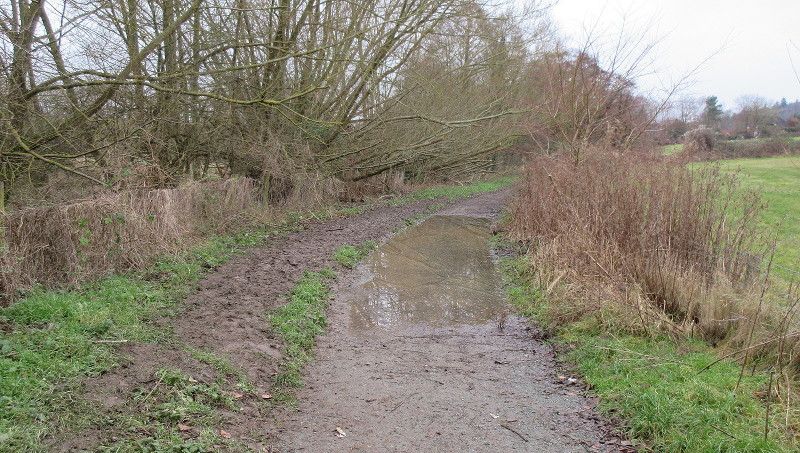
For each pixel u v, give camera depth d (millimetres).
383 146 19969
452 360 6336
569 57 16703
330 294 8914
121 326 5703
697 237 7168
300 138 16875
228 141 15227
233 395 4758
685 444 4098
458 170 31438
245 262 10062
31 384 4059
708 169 8477
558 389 5504
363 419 4727
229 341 5945
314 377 5660
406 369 5992
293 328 6738
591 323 6980
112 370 4609
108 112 11461
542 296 8484
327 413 4820
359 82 17266
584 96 14047
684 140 14234
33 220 6719
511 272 10695
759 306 5430
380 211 19656
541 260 9789
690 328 6227
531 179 15602
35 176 10742
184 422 4133
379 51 15391
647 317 6500
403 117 16891
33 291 6168
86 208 7469
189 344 5652
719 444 3969
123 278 7504
